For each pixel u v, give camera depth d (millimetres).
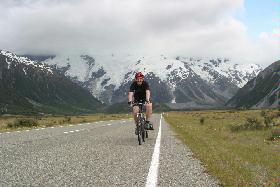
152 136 17422
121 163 8266
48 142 13000
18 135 16531
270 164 9367
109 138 15172
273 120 24078
